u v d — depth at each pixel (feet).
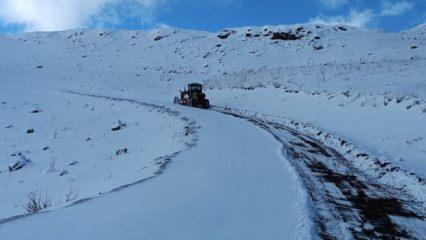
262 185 32.09
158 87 203.82
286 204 27.09
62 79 209.87
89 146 77.15
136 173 43.29
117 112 113.39
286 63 260.62
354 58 244.42
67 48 326.24
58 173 55.93
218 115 96.22
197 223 23.20
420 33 332.60
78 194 40.98
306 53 282.15
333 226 24.02
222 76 211.41
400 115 66.28
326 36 323.37
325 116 83.25
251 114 102.47
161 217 24.22
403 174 36.91
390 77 110.01
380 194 31.99
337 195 31.09
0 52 281.33
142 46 332.80
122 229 22.16
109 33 377.71
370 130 65.00
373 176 38.42
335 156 48.11
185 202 27.43
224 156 45.06
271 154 46.11
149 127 89.25
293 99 107.86
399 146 53.42
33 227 22.84
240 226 22.75
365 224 24.70
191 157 45.75
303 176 36.63
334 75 129.39
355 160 45.62
